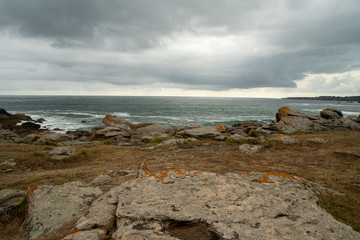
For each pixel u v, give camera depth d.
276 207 3.89
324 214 3.78
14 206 5.65
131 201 4.19
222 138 22.42
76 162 16.12
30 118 60.53
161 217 3.60
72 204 5.20
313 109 98.12
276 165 12.23
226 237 3.11
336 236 3.13
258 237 3.07
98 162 15.91
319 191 7.32
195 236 3.18
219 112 86.31
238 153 15.83
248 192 4.46
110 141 27.98
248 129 33.84
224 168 11.62
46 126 50.25
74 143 25.58
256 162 13.05
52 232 4.28
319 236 3.12
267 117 67.44
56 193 5.52
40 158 15.95
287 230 3.24
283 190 4.62
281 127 28.73
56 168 14.77
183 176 5.34
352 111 83.56
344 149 15.23
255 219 3.52
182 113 81.06
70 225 4.48
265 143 18.41
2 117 54.97
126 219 3.66
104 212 4.16
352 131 25.44
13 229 4.82
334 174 10.10
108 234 3.62
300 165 12.09
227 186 4.72
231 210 3.76
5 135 31.27
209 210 3.76
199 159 14.16
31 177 11.69
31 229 4.40
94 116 69.88
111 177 10.04
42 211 4.79
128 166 13.63
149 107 113.88
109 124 35.34
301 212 3.78
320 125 28.31
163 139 24.66
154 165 12.80
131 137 30.77
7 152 16.59
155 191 4.54
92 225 3.81
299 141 18.69
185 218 3.53
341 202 6.72
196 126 29.38
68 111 86.75
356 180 9.22
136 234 3.13
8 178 11.88
